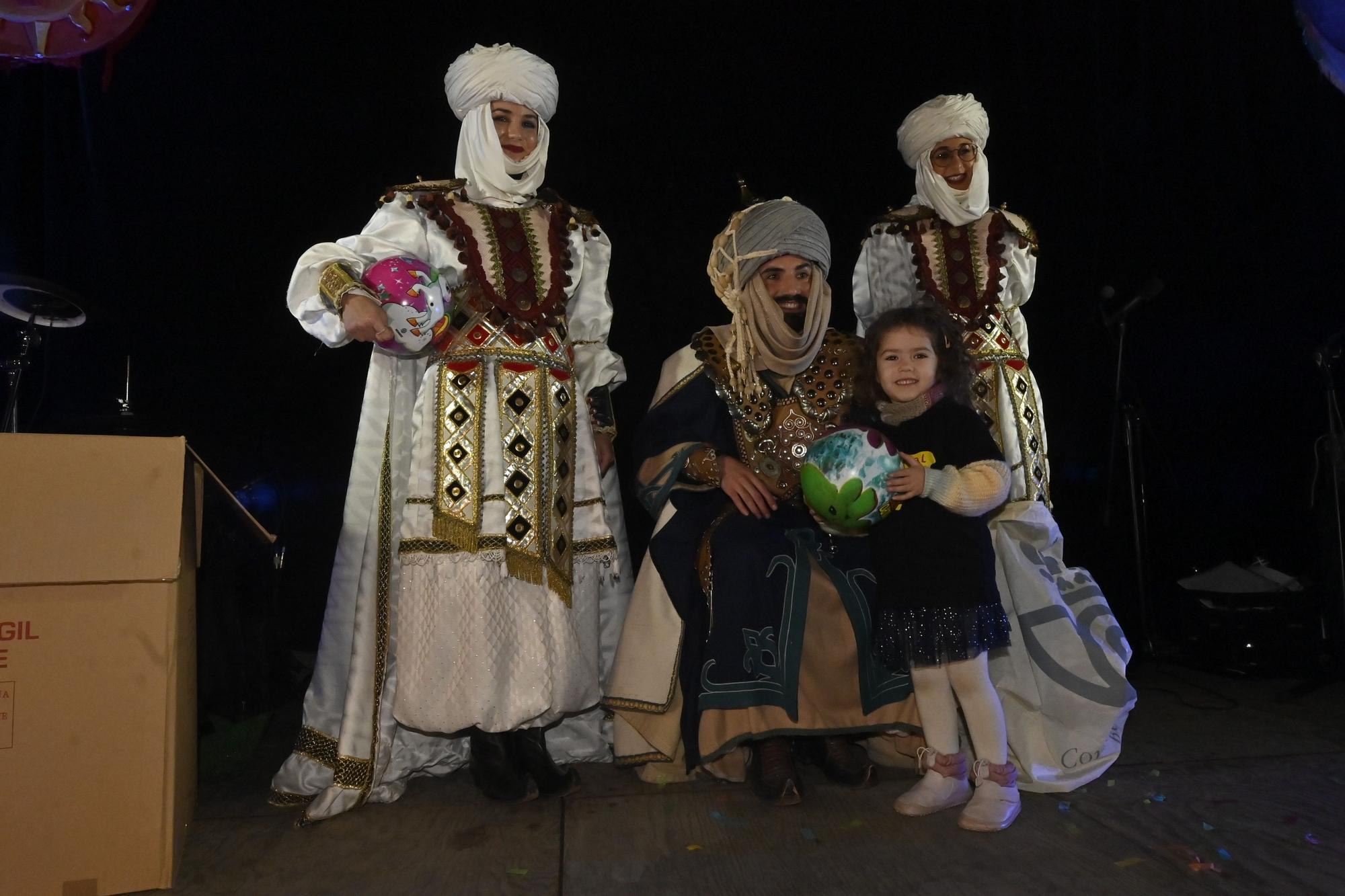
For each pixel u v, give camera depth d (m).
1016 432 2.58
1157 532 4.23
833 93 4.45
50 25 3.11
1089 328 4.29
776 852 1.94
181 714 1.93
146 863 1.78
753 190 4.43
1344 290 3.90
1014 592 2.42
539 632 2.33
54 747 1.73
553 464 2.40
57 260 3.70
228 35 4.03
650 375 4.46
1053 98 4.32
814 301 2.55
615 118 4.40
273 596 3.05
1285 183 3.99
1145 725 2.83
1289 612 3.47
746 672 2.29
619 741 2.44
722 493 2.54
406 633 2.31
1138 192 4.24
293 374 4.08
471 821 2.19
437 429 2.36
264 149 4.05
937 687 2.21
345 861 1.95
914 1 4.42
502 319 2.42
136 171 3.89
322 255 2.29
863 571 2.40
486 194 2.50
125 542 1.77
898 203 4.43
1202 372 4.21
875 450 2.13
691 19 4.41
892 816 2.14
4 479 1.71
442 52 4.23
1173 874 1.76
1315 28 3.13
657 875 1.84
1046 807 2.17
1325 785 2.22
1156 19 4.20
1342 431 3.42
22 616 1.72
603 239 2.67
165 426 3.72
